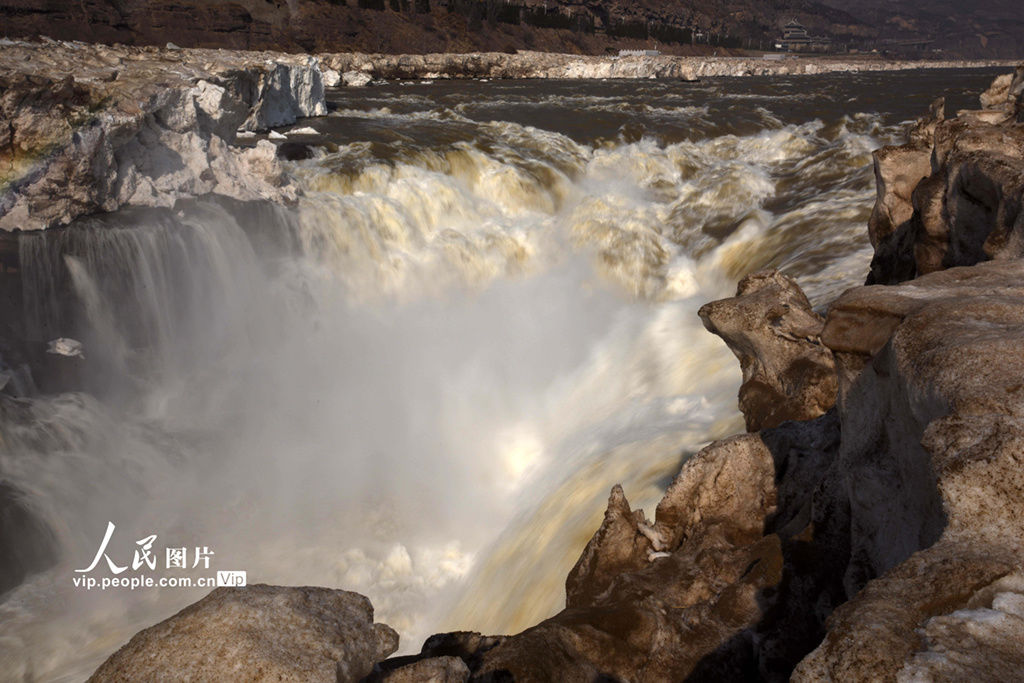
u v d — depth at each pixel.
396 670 2.32
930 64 199.25
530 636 3.81
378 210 16.30
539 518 7.84
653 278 16.17
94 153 11.84
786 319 6.52
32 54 14.66
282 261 14.72
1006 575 2.05
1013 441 2.27
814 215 15.55
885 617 1.99
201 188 13.92
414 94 45.19
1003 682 1.74
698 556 4.55
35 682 7.35
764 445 5.18
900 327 3.12
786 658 3.85
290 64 26.97
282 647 2.02
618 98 41.25
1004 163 4.57
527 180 18.94
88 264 11.39
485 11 118.81
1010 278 3.47
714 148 22.41
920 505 3.03
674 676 3.86
